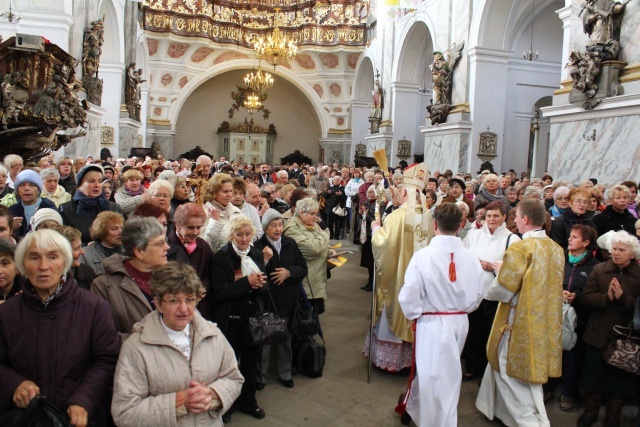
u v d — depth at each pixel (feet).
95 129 44.52
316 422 13.15
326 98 96.22
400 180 27.07
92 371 8.17
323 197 39.40
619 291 12.41
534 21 54.95
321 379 15.79
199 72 92.63
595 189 22.80
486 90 50.37
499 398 13.15
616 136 30.86
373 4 84.28
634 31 30.37
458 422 13.47
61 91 26.71
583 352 14.06
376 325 16.46
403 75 72.95
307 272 15.24
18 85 25.38
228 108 104.47
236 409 13.60
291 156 104.06
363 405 14.15
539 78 56.34
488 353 13.23
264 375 15.06
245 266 12.94
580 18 34.40
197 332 8.64
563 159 35.40
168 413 7.69
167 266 8.39
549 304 12.49
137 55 80.12
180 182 16.79
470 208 24.29
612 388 12.67
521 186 29.09
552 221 18.33
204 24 84.99
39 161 26.20
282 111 106.52
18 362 7.88
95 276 10.70
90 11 42.93
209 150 103.86
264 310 13.35
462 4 52.39
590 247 14.56
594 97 31.91
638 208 19.99
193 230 12.39
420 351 12.04
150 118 90.12
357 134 93.97
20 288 10.08
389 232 15.44
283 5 91.86
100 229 11.50
